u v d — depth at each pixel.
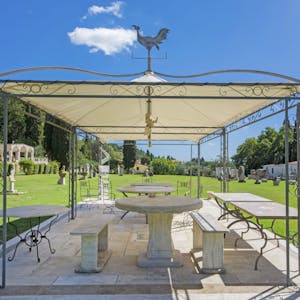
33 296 2.98
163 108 6.21
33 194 13.26
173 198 4.50
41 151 37.19
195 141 11.96
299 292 3.10
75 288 3.18
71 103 5.41
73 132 8.02
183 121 7.84
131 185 8.76
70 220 7.20
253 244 4.99
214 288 3.19
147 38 3.61
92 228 3.85
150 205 3.75
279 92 4.22
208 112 6.43
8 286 3.24
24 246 4.88
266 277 3.51
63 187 16.84
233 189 15.88
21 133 35.34
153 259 3.93
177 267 3.86
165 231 4.00
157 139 12.09
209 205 9.52
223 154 8.62
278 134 34.56
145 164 36.22
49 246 4.57
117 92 4.54
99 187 11.98
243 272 3.68
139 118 7.51
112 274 3.61
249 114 6.32
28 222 7.08
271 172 31.42
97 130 9.72
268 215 3.94
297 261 4.10
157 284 3.30
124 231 6.07
